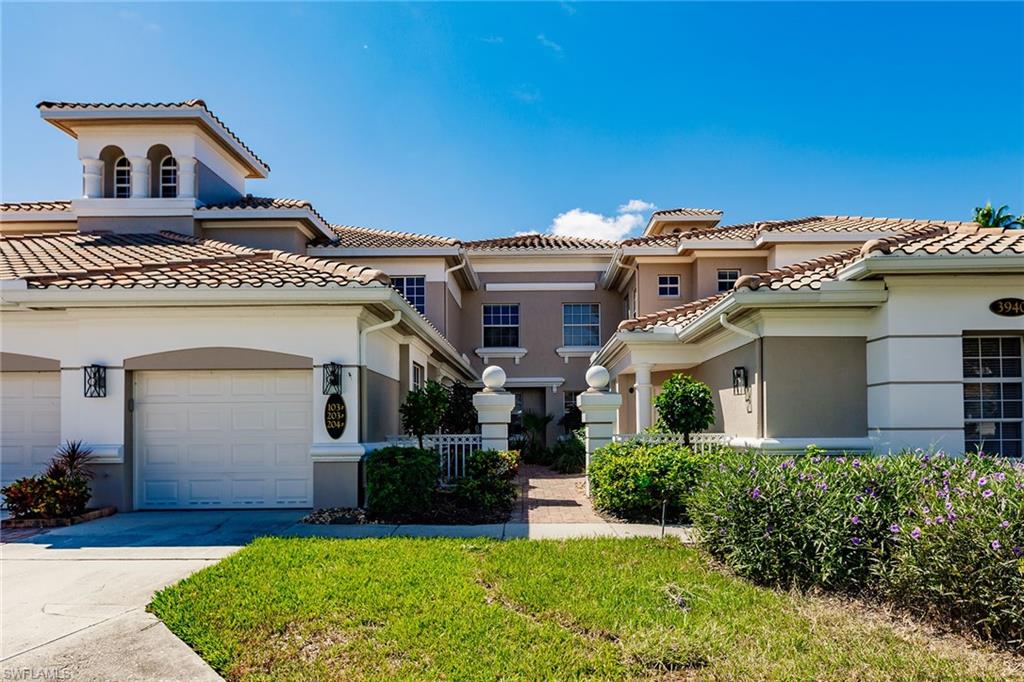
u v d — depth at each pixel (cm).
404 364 1407
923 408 930
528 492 1283
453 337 2117
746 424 1096
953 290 940
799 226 1869
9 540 845
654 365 1468
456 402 1652
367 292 996
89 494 1007
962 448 923
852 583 597
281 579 627
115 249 1358
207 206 1684
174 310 1045
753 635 502
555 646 482
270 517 988
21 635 522
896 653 467
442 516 977
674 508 951
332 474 1026
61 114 1545
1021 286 934
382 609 548
